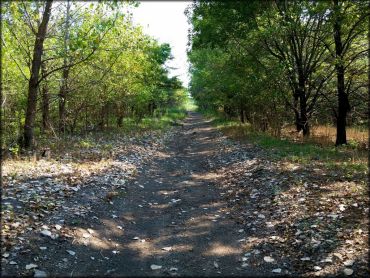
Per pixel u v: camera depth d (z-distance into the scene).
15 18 10.34
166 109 57.69
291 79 18.11
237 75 20.72
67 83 15.46
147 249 6.23
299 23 16.09
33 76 11.99
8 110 13.01
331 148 14.63
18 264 4.96
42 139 15.59
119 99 22.45
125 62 18.12
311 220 6.56
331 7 14.17
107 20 11.62
